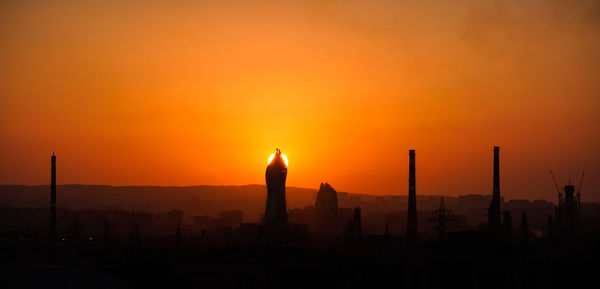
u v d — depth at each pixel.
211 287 157.50
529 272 166.88
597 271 168.75
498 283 163.88
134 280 155.25
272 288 159.75
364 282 163.00
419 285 163.50
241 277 161.62
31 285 133.62
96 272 151.00
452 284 166.00
